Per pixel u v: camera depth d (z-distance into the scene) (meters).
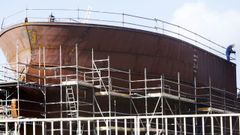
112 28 45.38
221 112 55.69
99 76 43.72
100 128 43.03
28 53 43.94
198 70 55.75
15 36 44.59
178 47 51.72
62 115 42.88
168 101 48.19
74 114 42.59
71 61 44.12
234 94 61.72
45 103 41.91
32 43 43.66
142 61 47.91
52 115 43.09
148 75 48.50
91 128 43.88
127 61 46.84
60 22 43.44
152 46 48.56
